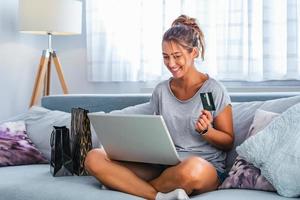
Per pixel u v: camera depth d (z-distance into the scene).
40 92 3.71
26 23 3.28
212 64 3.29
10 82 3.71
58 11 3.29
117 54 3.62
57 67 3.53
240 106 2.14
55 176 2.03
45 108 2.73
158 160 1.74
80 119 2.10
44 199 1.73
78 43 3.96
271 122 1.75
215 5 3.27
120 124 1.70
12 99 3.73
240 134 2.03
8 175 2.05
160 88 2.11
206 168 1.69
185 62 1.96
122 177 1.73
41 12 3.26
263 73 3.12
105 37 3.66
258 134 1.72
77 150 2.08
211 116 1.86
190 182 1.63
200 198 1.57
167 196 1.62
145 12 3.50
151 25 3.49
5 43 3.65
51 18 3.27
